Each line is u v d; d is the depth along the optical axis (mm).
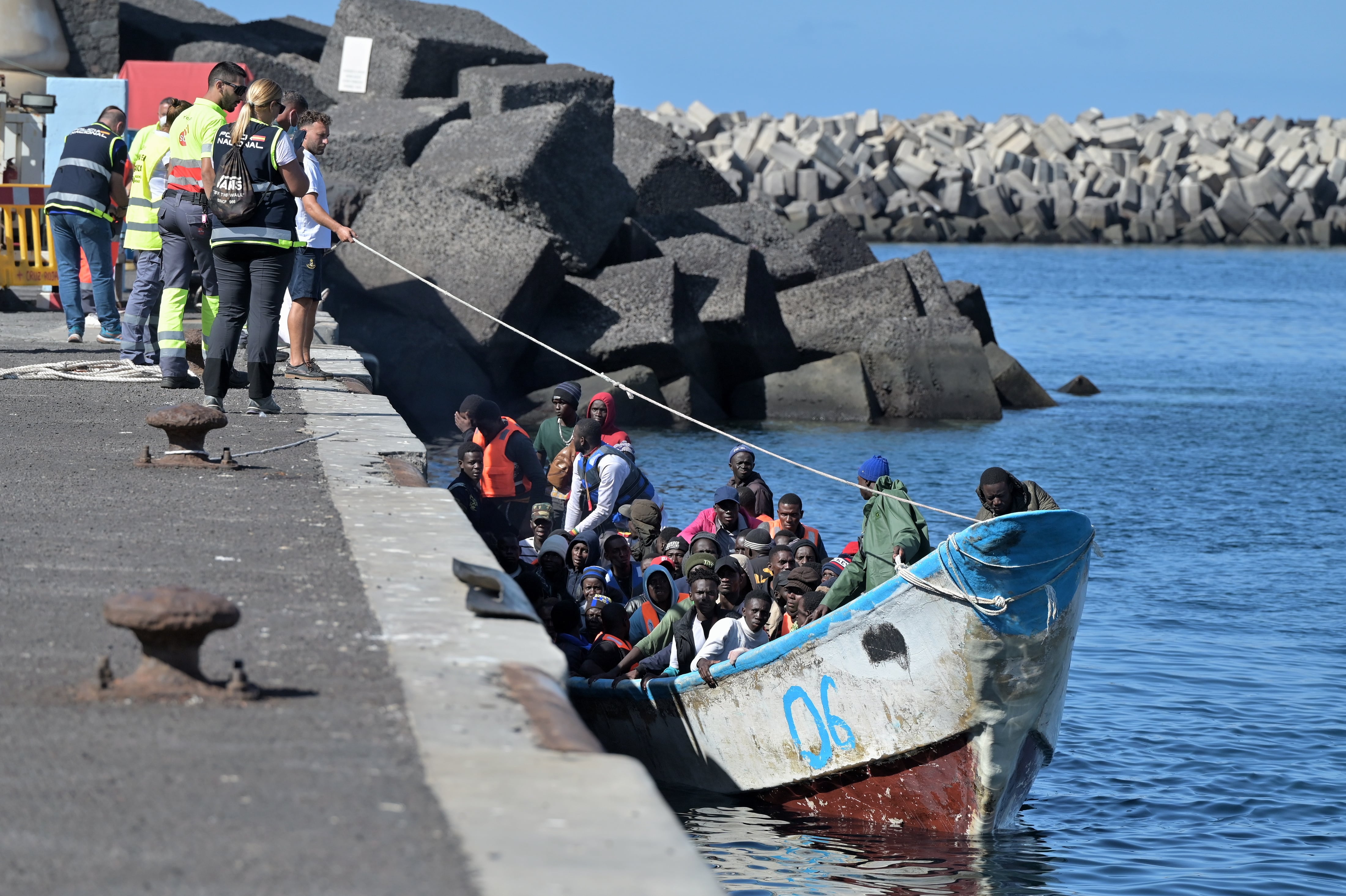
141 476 19203
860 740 23250
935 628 22109
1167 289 192500
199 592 10641
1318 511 55438
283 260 24562
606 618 26953
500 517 30719
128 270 46125
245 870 7781
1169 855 23141
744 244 87938
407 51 85750
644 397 33312
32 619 12461
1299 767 27547
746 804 24969
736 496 30594
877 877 21578
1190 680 33375
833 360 79125
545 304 70750
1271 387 98500
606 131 76875
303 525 16672
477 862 7922
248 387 25734
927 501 55938
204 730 9891
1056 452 69125
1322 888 21875
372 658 11641
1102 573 44594
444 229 68625
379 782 9031
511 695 10773
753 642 25188
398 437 23484
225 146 24156
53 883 7578
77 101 52062
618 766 9375
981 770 22797
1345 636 37500
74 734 9727
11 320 42031
